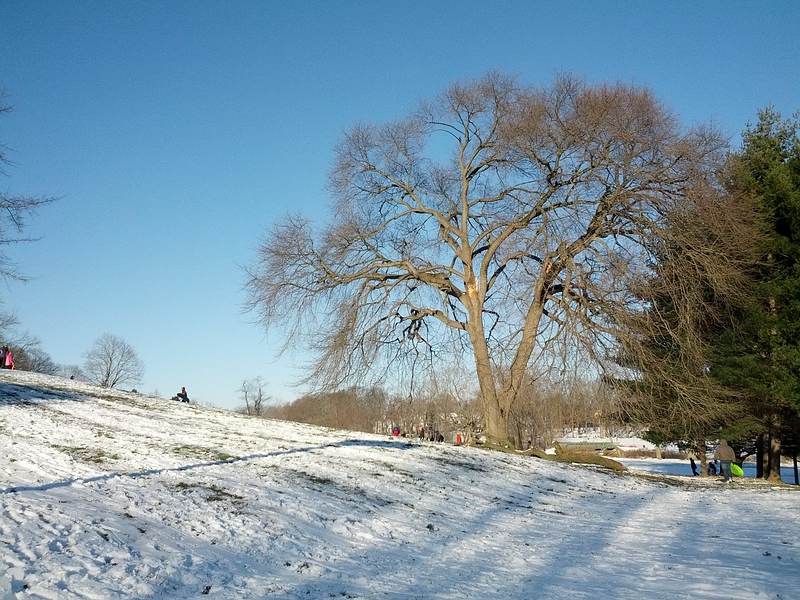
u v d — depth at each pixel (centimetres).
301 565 911
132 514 1017
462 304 2816
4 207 2205
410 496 1505
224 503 1180
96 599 666
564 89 2486
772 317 2667
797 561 1043
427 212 2909
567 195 2447
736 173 2830
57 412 2194
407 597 789
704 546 1189
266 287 2717
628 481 2366
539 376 2353
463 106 2841
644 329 2373
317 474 1590
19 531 829
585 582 902
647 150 2356
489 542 1179
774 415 2900
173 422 2333
